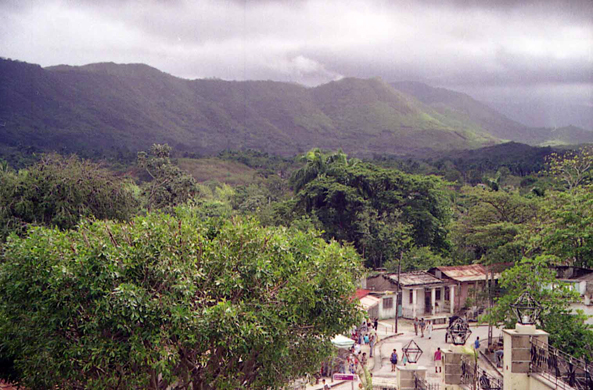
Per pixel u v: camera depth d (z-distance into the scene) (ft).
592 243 105.70
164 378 59.62
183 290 56.03
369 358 119.75
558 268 116.16
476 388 55.62
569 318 76.43
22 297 57.62
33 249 56.44
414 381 58.29
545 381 45.11
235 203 389.60
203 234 67.97
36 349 56.85
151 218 64.44
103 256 55.98
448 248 231.50
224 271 60.64
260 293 62.08
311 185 232.53
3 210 102.99
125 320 55.31
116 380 59.88
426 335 141.38
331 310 67.92
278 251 65.31
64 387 60.64
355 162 263.08
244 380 66.03
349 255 72.84
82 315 55.62
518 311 50.08
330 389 96.27
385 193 230.48
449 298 168.04
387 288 168.86
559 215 114.62
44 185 107.86
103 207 114.21
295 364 68.90
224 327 54.90
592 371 55.36
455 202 308.19
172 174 201.57
